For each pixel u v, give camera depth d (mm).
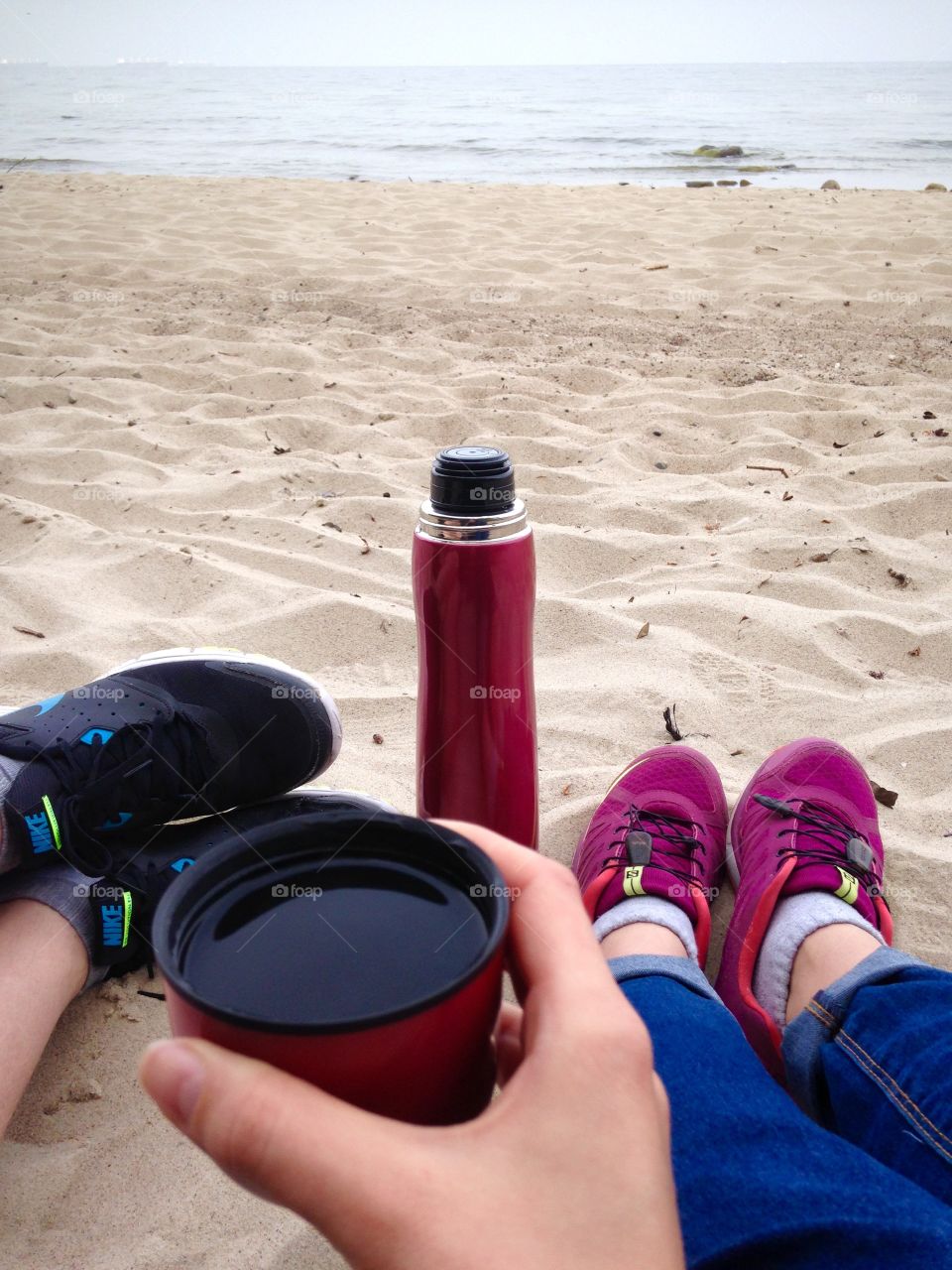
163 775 1383
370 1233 458
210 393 3709
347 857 541
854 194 7977
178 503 2801
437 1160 473
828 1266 744
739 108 27219
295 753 1516
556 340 4375
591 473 3023
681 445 3268
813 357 4113
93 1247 1008
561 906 554
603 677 2016
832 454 3137
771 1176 814
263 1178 462
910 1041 1005
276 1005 482
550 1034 515
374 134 18016
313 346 4238
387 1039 452
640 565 2484
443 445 3277
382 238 6285
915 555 2490
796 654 2072
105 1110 1161
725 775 1756
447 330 4492
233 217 6891
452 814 1244
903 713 1884
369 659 2082
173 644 2062
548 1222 469
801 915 1293
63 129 19516
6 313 4664
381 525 2680
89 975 1250
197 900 512
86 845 1266
